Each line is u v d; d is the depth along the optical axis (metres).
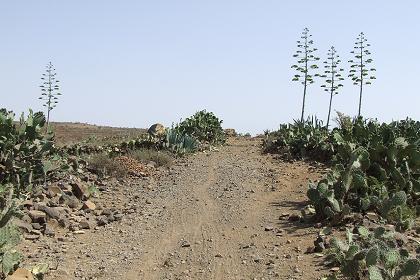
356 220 8.39
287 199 11.12
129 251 8.16
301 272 6.63
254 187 12.73
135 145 18.70
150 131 23.72
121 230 9.34
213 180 14.03
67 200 10.78
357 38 30.11
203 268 7.27
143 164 15.43
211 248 8.12
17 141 11.59
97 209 10.89
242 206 10.76
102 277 7.01
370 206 8.97
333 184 9.20
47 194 10.78
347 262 6.01
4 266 6.16
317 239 7.49
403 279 5.69
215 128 24.34
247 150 20.97
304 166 15.23
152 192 12.60
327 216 8.78
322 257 7.05
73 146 17.86
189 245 8.34
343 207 8.44
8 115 11.92
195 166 16.27
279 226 8.96
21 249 7.93
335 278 5.93
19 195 10.23
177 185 13.39
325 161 15.90
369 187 9.26
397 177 9.48
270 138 22.20
